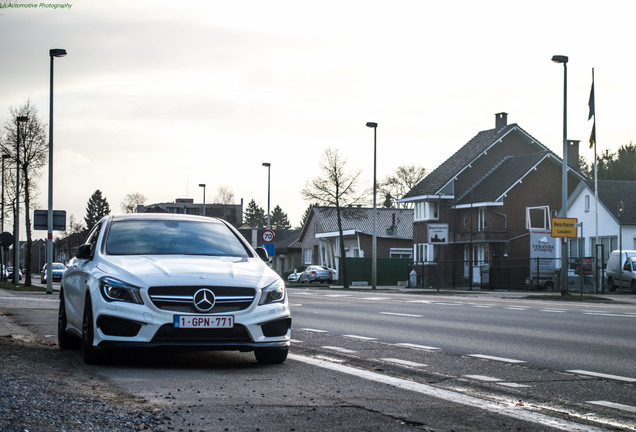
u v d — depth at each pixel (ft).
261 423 17.88
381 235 239.30
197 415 18.48
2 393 18.80
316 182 173.68
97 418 17.12
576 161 207.51
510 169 200.75
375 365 30.17
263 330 26.99
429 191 206.69
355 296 101.45
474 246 198.29
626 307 71.46
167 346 25.79
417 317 57.16
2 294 103.55
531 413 20.35
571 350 35.68
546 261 146.82
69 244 476.54
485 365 30.40
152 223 31.94
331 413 19.34
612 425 19.19
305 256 277.85
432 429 17.92
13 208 144.25
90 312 27.45
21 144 135.44
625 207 168.86
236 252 30.83
